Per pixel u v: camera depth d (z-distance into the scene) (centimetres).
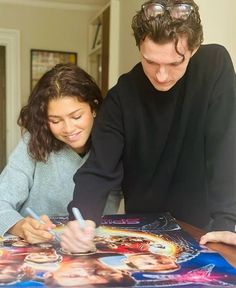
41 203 107
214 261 62
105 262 62
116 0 280
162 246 71
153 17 69
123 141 94
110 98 95
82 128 95
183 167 96
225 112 90
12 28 380
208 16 163
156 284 53
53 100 92
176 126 93
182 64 73
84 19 394
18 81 385
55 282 54
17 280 54
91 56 387
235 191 85
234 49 165
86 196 84
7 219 85
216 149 88
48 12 386
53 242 74
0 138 391
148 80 90
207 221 95
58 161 103
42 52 388
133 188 101
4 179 101
